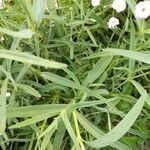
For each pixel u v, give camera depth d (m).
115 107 0.19
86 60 0.21
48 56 0.20
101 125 0.20
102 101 0.16
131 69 0.18
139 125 0.20
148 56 0.15
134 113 0.14
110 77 0.21
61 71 0.21
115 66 0.20
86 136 0.18
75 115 0.16
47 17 0.19
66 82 0.17
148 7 0.17
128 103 0.20
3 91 0.15
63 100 0.21
